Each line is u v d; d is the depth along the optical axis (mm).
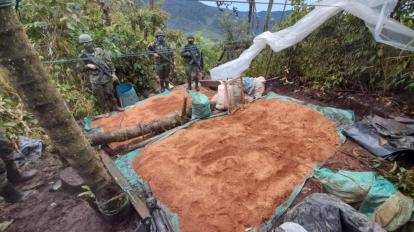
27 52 1655
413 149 3215
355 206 2680
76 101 5633
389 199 2521
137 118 4902
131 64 7031
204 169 3301
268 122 4348
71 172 3422
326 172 2957
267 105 4906
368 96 4812
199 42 9695
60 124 1936
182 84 7359
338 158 3414
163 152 3688
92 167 2256
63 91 5430
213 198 2859
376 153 3379
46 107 1828
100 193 2412
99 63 4922
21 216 2963
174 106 5277
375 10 4137
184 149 3727
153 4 10531
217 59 9617
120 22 7711
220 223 2580
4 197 3057
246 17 9172
